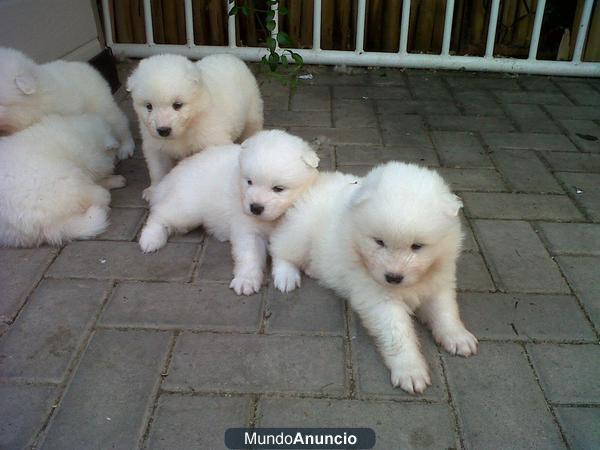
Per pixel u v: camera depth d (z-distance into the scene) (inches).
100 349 25.8
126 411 23.0
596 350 26.2
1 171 31.3
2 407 23.1
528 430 22.5
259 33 63.0
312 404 23.4
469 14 61.9
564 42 61.4
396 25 61.8
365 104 52.2
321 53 60.2
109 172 38.9
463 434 22.3
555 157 43.7
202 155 34.5
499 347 26.3
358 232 24.4
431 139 46.1
